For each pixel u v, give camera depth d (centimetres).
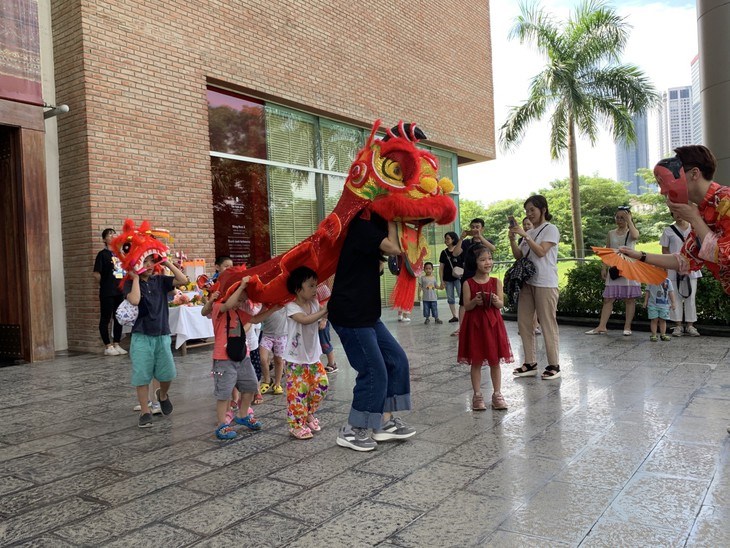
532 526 282
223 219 1112
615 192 3897
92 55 892
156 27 975
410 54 1566
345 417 504
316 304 459
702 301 904
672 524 279
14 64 841
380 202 402
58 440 461
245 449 425
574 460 371
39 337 855
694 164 317
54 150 933
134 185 939
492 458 382
